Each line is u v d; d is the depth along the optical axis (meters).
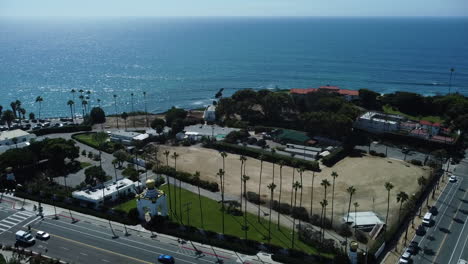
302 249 106.31
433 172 157.12
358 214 125.69
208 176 160.12
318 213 128.00
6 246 106.50
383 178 157.12
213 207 132.62
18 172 159.75
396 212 128.75
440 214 126.81
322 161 174.62
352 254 97.19
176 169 167.50
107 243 109.75
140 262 100.75
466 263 98.06
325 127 199.38
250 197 138.62
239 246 106.31
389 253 105.19
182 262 100.75
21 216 124.88
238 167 171.25
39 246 107.69
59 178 155.00
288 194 143.12
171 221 119.12
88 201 132.12
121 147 190.12
